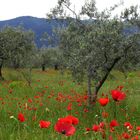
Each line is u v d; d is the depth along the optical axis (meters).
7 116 12.35
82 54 14.55
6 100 17.75
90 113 12.77
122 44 14.33
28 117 11.84
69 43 15.66
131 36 14.38
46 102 15.91
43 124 5.44
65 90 25.48
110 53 14.56
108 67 15.12
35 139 7.24
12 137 7.67
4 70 47.31
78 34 15.42
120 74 45.50
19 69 42.09
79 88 26.50
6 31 41.94
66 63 15.80
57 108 14.23
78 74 15.38
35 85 30.14
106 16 15.22
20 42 41.97
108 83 31.53
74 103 15.39
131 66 15.61
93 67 14.91
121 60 15.30
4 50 40.88
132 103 16.19
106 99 5.10
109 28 14.10
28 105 14.79
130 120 11.91
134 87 27.47
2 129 9.22
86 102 14.97
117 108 12.98
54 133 7.36
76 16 15.52
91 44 14.22
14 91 24.06
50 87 27.80
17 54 41.34
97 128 5.57
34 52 44.06
